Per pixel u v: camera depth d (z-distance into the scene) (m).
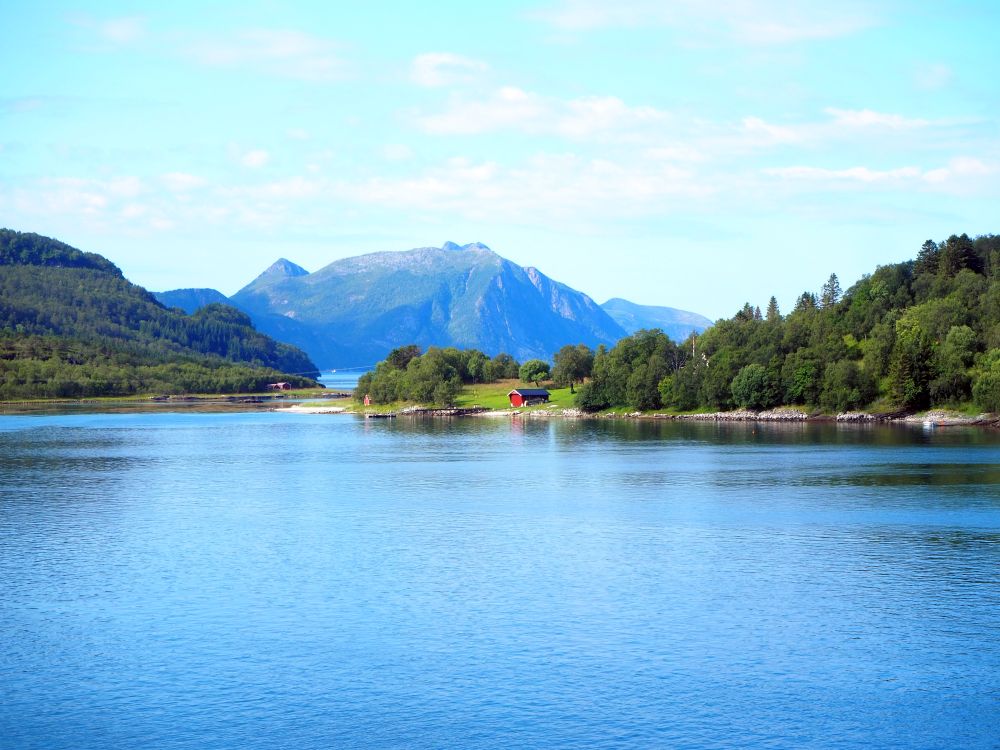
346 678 58.56
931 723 51.94
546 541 98.69
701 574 83.12
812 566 85.88
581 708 54.03
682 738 50.34
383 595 76.75
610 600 74.88
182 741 50.31
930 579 80.88
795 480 146.00
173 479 157.25
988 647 63.19
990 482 139.62
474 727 51.72
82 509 122.44
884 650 62.75
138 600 75.56
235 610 72.62
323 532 104.81
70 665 60.97
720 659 61.34
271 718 52.97
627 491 137.00
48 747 49.72
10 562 89.31
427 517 114.94
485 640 65.31
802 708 53.91
